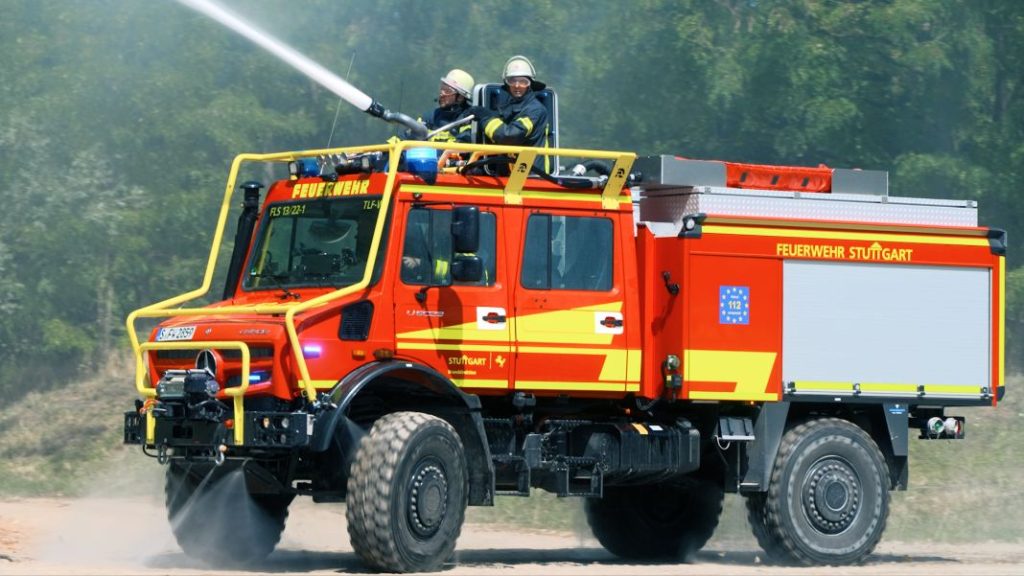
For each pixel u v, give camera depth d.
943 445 29.50
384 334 15.06
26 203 36.88
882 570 16.50
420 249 15.43
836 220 17.41
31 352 36.84
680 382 16.45
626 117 37.31
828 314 17.30
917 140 36.41
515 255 15.90
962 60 35.75
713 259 16.69
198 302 37.28
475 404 15.38
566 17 38.84
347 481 15.34
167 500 16.45
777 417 17.16
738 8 38.38
